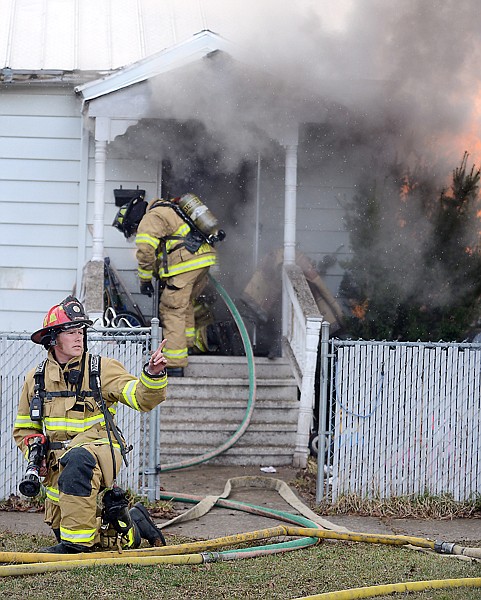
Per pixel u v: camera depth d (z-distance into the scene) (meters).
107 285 21.59
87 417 11.41
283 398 20.52
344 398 15.52
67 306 11.41
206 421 20.00
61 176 22.59
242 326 20.66
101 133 20.81
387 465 15.55
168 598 10.08
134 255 22.73
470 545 13.18
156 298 20.80
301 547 12.66
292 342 20.75
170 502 15.57
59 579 10.52
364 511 15.22
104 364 11.57
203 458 18.80
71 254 22.59
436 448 15.64
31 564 10.73
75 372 11.41
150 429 15.44
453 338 20.52
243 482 17.23
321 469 15.65
